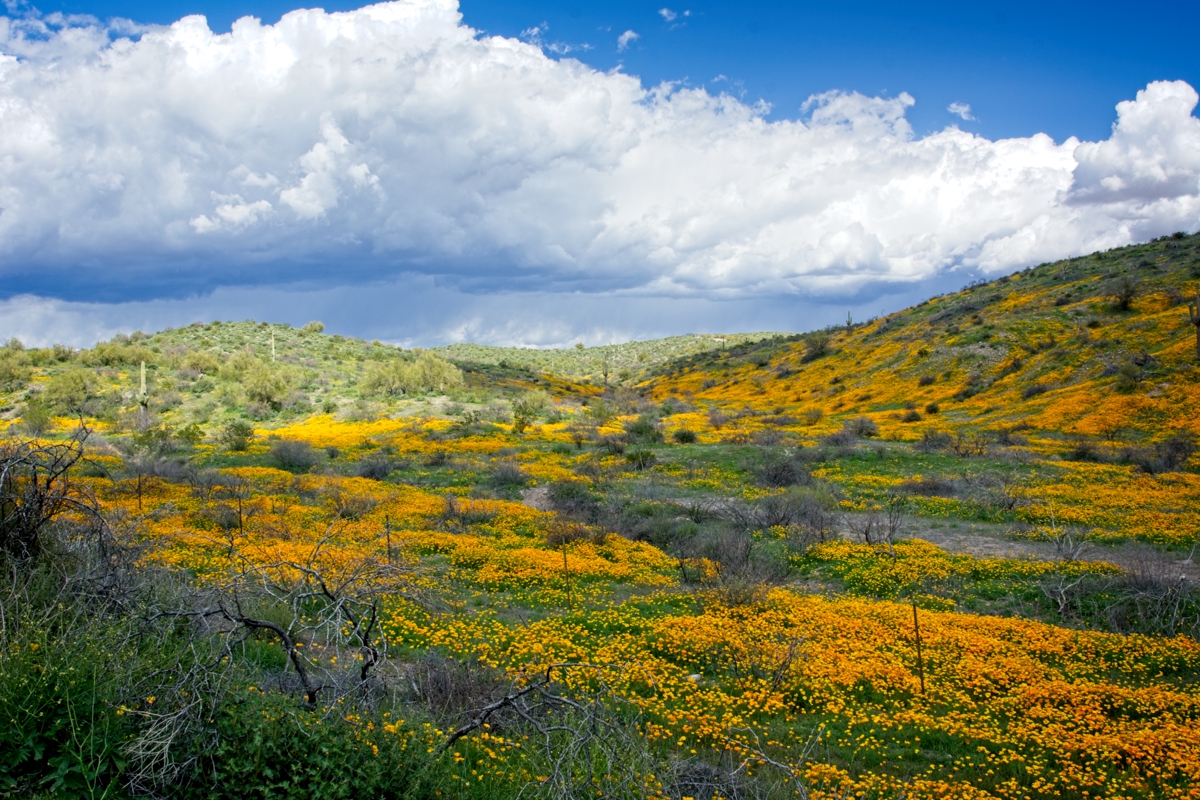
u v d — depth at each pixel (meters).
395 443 41.34
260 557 12.33
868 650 10.95
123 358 63.41
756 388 87.25
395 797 4.99
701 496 27.44
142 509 17.66
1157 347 48.66
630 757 5.80
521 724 6.80
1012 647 11.34
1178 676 10.62
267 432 45.88
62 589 6.22
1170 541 19.22
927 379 63.91
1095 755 7.71
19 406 48.41
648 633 11.87
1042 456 34.31
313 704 5.62
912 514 24.08
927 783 7.09
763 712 8.86
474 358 162.00
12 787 4.32
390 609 11.38
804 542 19.62
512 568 15.90
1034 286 78.62
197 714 4.76
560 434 47.16
